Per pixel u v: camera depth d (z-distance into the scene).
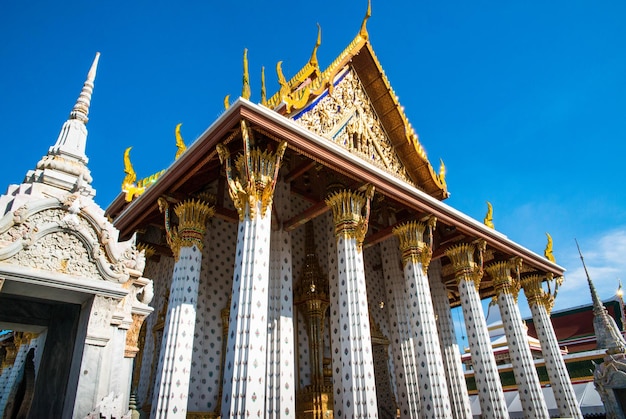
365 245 16.14
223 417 8.66
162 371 10.22
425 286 14.12
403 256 14.80
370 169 12.56
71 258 4.41
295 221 13.48
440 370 12.83
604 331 17.44
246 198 10.73
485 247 16.73
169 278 15.62
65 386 4.53
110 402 4.20
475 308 15.73
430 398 12.41
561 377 18.48
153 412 9.80
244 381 8.74
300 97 13.34
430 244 14.65
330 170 13.27
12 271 3.98
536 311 20.12
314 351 14.52
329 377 14.75
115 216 15.96
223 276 14.23
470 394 26.73
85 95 5.60
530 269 20.02
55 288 4.30
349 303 11.58
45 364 4.96
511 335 17.23
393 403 16.48
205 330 13.07
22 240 4.09
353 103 16.03
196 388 12.19
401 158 17.55
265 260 10.15
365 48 16.44
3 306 5.04
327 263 16.67
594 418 20.39
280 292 12.52
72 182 4.89
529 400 15.99
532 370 16.42
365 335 11.17
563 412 17.97
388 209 15.98
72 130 5.28
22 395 5.42
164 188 12.23
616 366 16.41
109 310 4.58
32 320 5.16
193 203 12.50
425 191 17.75
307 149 11.23
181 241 12.16
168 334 10.70
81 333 4.54
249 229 10.35
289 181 14.29
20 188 4.59
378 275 19.25
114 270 4.69
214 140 10.75
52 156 5.00
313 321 14.98
